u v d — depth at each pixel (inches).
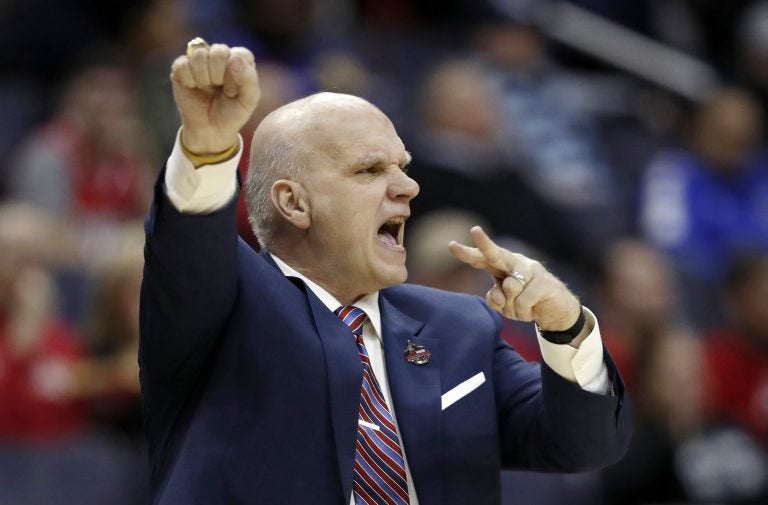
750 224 602.2
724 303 558.3
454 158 550.3
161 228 189.5
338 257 205.3
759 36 718.5
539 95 655.1
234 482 193.8
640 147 682.2
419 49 684.1
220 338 201.0
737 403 493.4
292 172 206.4
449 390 208.7
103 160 526.6
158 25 586.6
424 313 217.9
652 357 462.0
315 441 196.5
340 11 692.7
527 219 550.3
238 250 204.5
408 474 201.0
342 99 210.4
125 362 412.8
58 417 411.8
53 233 483.8
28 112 612.4
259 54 595.2
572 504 421.7
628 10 739.4
